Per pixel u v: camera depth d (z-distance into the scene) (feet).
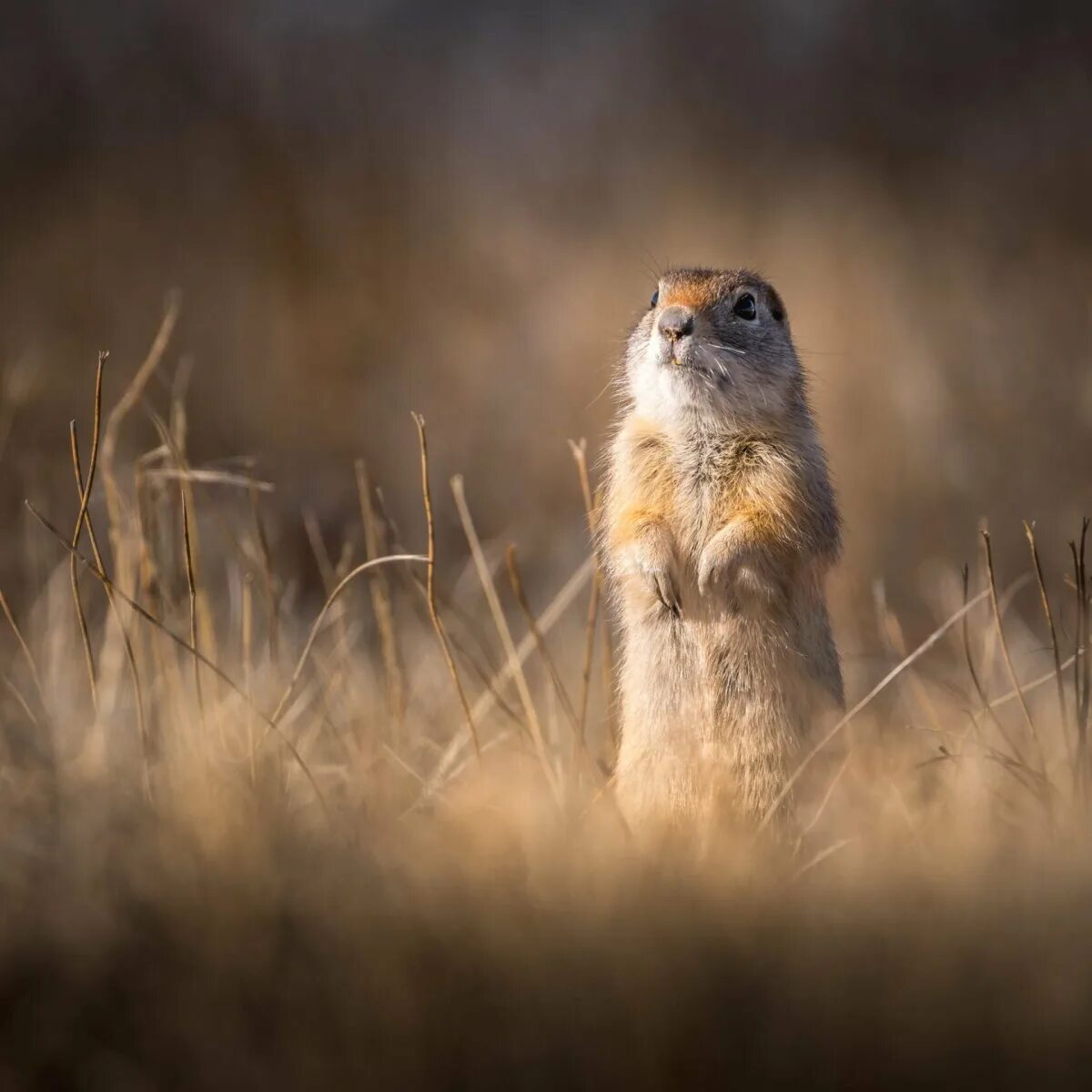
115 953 19.86
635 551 30.42
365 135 72.28
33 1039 18.63
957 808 26.45
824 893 21.99
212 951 19.58
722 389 31.63
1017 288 63.72
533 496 56.85
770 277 65.00
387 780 28.17
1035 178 70.49
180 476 32.04
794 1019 18.03
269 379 59.88
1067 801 26.66
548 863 22.66
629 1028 17.85
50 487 49.32
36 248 63.52
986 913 20.35
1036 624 46.57
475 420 59.57
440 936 19.79
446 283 66.08
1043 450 55.62
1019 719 36.01
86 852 22.21
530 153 73.97
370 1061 17.70
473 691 36.68
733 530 30.14
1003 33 78.54
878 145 73.97
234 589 39.81
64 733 29.94
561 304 64.59
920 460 55.57
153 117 71.05
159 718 29.43
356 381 61.05
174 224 66.03
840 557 33.27
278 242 65.31
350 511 53.72
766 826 27.40
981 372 58.65
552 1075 17.51
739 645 29.99
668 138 74.84
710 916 20.72
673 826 27.07
